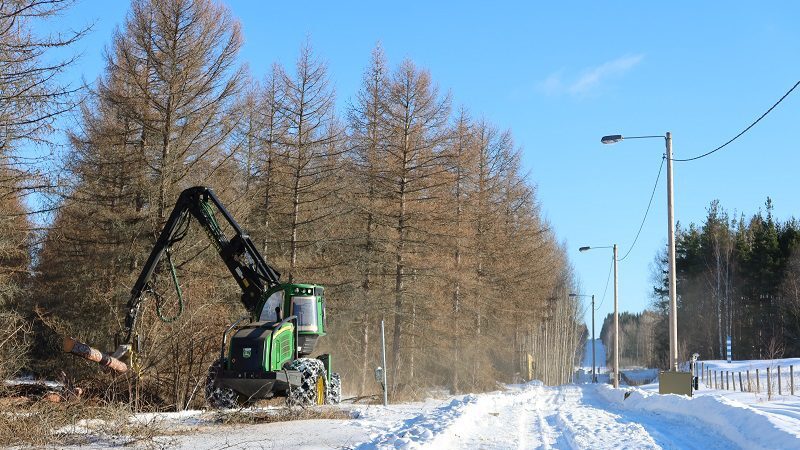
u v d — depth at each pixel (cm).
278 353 1839
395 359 3603
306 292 2084
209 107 2814
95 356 1581
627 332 16612
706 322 7544
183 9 2780
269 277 2023
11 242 2622
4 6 1917
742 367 4794
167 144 2766
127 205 2886
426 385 4009
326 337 3750
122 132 2839
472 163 4191
